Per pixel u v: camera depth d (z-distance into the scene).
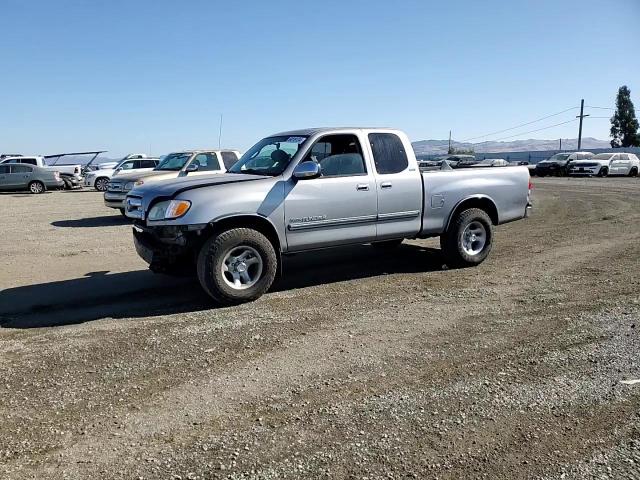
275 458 3.12
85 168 36.94
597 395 3.81
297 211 6.54
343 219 6.89
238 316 5.75
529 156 69.94
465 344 4.83
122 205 14.94
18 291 7.14
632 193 21.27
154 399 3.87
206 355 4.65
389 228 7.34
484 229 8.13
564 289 6.61
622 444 3.20
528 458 3.08
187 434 3.39
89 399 3.88
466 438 3.29
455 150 70.00
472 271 7.80
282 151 6.97
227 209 6.11
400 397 3.83
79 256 9.68
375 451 3.17
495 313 5.71
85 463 3.11
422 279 7.35
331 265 8.35
